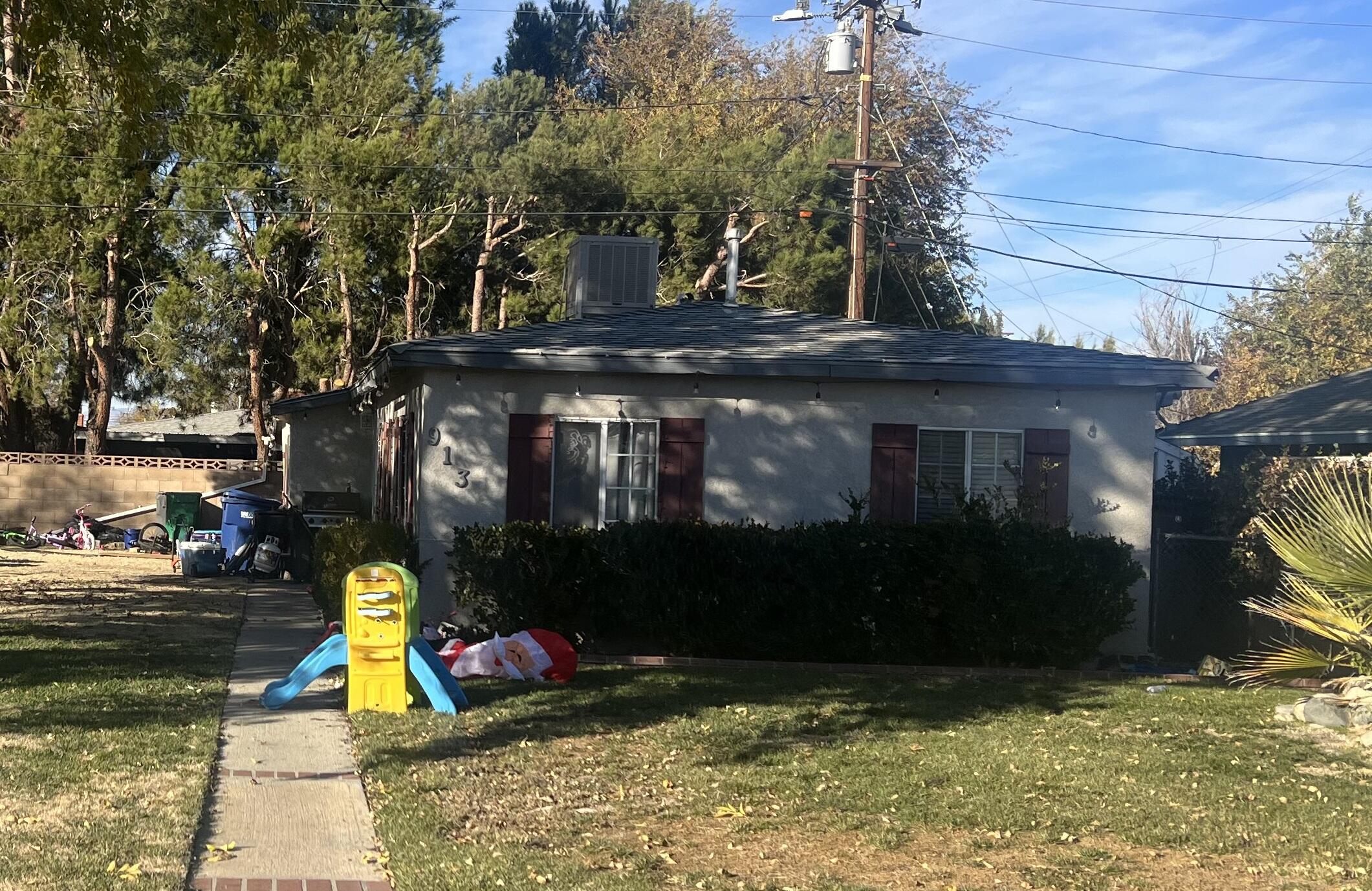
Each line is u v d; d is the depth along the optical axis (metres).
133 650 10.88
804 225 31.77
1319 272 31.03
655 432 13.05
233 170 27.78
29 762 6.89
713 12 43.56
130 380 33.53
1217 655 13.16
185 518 25.20
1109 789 7.26
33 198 26.98
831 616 11.84
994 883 5.64
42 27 10.92
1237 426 17.09
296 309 30.38
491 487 12.80
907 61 38.34
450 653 10.53
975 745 8.36
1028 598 11.73
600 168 31.80
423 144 29.38
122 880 5.15
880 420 13.15
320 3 27.14
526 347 12.69
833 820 6.56
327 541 14.36
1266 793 7.25
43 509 26.97
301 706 9.07
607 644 12.32
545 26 50.62
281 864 5.64
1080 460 13.23
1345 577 8.80
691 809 6.73
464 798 6.83
